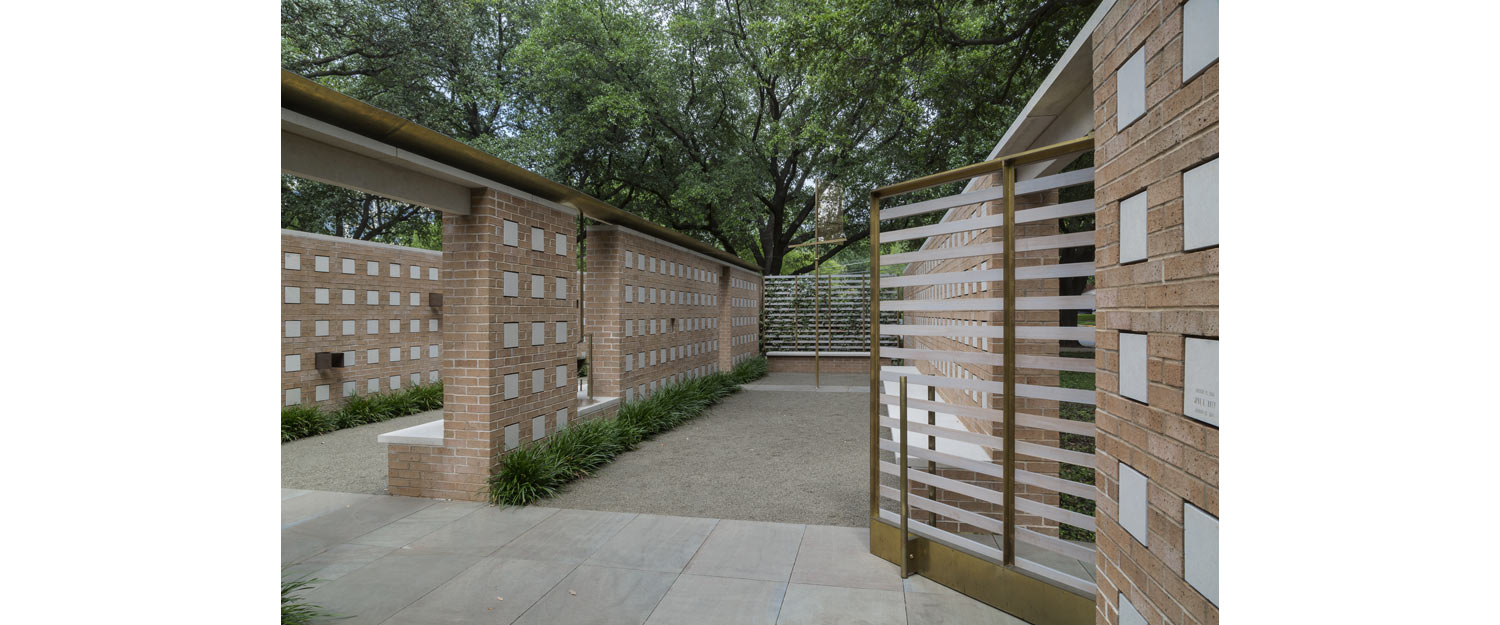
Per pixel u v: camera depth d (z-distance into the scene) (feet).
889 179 59.88
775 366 60.49
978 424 17.21
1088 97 11.18
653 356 34.50
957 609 11.89
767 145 64.28
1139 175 7.22
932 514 15.48
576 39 53.21
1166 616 6.66
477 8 61.62
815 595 12.50
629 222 30.94
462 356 19.42
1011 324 11.74
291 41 49.65
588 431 24.07
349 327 34.81
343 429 31.76
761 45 61.87
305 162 14.32
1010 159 11.55
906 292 58.44
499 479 19.19
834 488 20.34
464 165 18.29
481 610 11.93
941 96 45.83
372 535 16.07
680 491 20.02
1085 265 10.72
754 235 83.30
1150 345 7.02
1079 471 22.94
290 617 11.19
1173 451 6.49
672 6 62.80
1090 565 13.92
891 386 29.99
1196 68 5.93
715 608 11.96
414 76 55.83
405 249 39.09
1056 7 33.91
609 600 12.33
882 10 37.58
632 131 56.18
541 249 22.47
